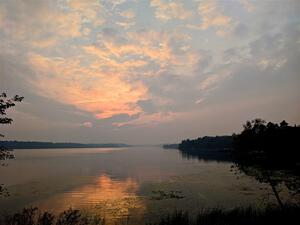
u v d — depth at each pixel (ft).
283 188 116.67
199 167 249.96
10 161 375.66
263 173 73.20
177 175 189.57
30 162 357.00
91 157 495.00
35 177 194.18
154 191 130.00
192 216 82.02
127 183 160.56
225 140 557.33
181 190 129.29
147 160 381.60
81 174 212.84
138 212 91.15
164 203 103.19
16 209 97.19
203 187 134.92
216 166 256.52
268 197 103.35
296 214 54.65
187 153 597.93
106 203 106.42
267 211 59.31
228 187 131.85
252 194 112.57
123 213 90.53
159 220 80.38
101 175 203.72
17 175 207.31
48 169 257.55
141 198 114.62
